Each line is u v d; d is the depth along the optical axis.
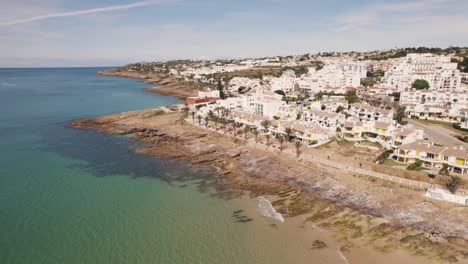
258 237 59.91
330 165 87.69
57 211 69.00
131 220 66.12
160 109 173.38
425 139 107.19
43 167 94.50
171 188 82.06
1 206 70.25
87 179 86.69
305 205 71.56
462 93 154.88
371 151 98.81
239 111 150.62
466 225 59.75
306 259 53.22
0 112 174.50
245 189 81.25
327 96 182.50
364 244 56.47
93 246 57.28
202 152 109.31
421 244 55.03
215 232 61.84
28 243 57.66
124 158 104.06
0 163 96.69
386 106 156.12
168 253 55.59
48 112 178.50
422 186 72.62
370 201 70.38
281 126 117.88
